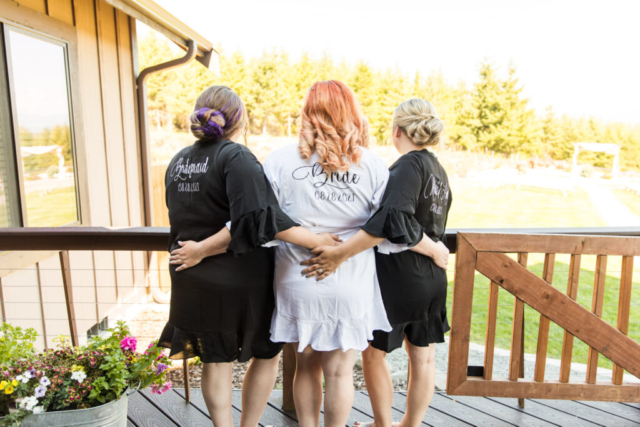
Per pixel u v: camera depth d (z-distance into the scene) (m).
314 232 1.63
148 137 5.63
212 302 1.64
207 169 1.59
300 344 1.62
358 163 1.61
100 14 4.64
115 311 4.79
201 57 6.21
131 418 2.21
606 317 5.57
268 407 2.32
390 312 1.76
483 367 2.10
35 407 1.74
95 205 4.54
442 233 1.86
